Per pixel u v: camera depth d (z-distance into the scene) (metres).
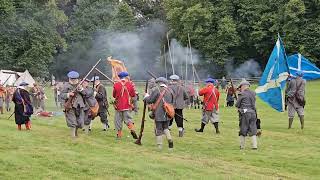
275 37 82.25
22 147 15.76
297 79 23.64
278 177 13.09
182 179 12.22
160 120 16.73
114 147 16.95
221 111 36.06
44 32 80.69
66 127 22.58
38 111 30.94
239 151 17.20
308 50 80.94
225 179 12.37
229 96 41.03
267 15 82.06
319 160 15.69
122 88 19.19
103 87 22.36
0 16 77.00
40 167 12.94
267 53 86.25
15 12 78.62
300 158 16.02
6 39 78.62
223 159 15.59
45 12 81.62
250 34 84.31
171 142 16.91
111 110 36.50
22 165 13.04
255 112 17.73
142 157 14.91
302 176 13.40
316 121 27.55
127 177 12.25
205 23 84.75
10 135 18.14
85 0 111.56
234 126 25.34
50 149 15.55
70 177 12.07
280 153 16.89
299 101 23.44
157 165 13.65
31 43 79.31
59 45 84.62
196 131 22.61
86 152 15.45
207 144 18.77
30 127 21.44
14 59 79.25
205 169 13.55
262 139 20.25
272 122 27.20
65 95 18.91
